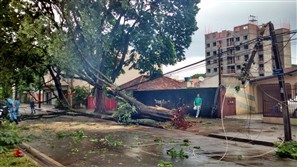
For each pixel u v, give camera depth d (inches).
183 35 1212.5
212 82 1502.2
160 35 1155.3
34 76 795.4
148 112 764.0
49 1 396.2
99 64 735.7
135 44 1152.2
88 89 1724.9
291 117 751.7
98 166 343.9
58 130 694.5
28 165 315.3
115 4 965.2
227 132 628.4
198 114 1006.4
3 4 375.9
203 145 494.9
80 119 1000.9
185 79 1722.4
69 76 702.5
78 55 573.9
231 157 397.7
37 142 522.9
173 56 1171.3
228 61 3641.7
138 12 1109.7
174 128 724.7
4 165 312.3
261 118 935.7
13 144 456.4
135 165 348.8
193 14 1159.6
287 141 471.5
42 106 1959.9
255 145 497.0
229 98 1054.4
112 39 1018.1
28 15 387.5
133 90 1380.4
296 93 907.4
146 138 571.2
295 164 357.7
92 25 578.6
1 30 404.5
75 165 350.6
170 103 1170.6
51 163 358.6
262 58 2849.4
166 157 396.2
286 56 2361.0
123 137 582.6
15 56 468.4
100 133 644.7
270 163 364.2
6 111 859.4
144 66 1219.2
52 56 514.9
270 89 1061.8
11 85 617.6
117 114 754.2
